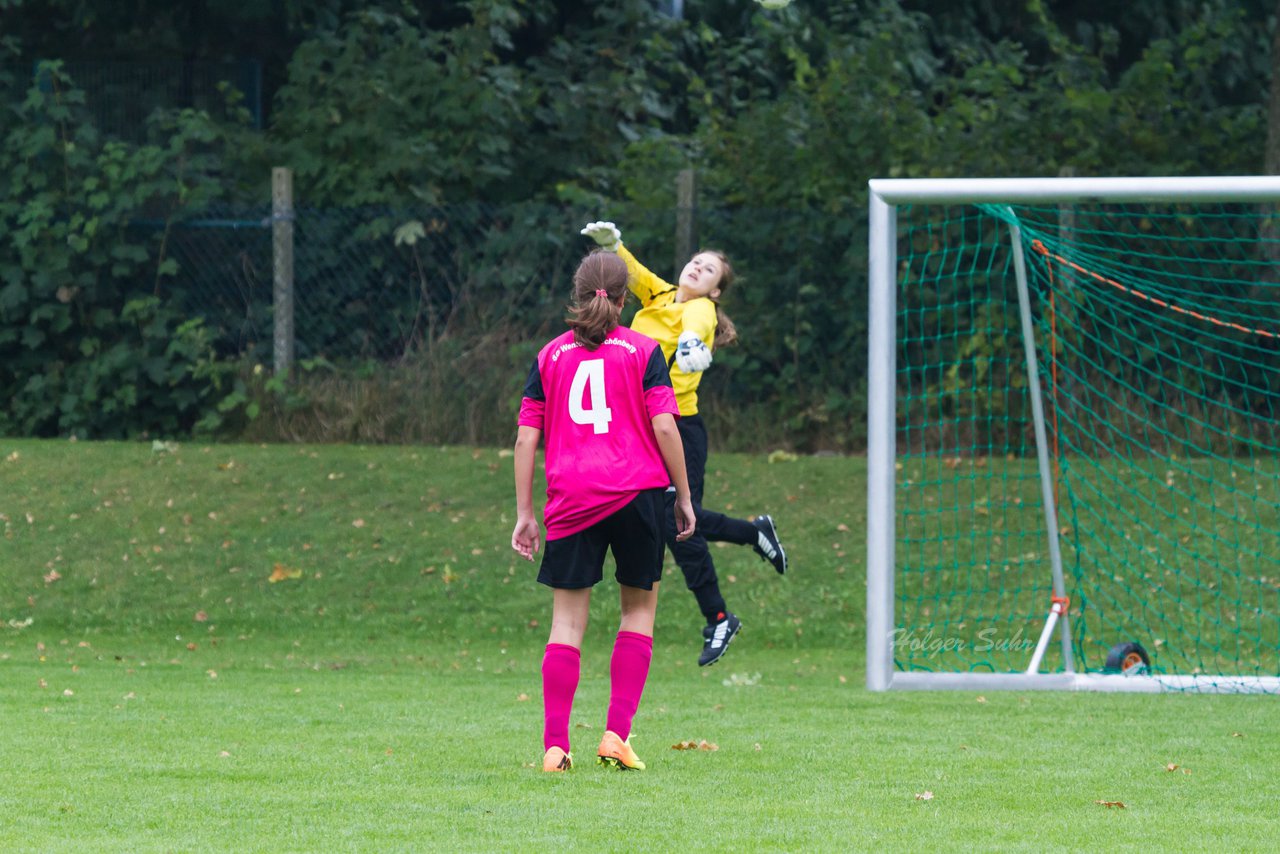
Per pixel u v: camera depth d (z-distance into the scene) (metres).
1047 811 14.75
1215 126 50.56
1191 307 43.09
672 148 51.31
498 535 38.12
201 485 40.62
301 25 55.34
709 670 30.36
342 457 42.91
